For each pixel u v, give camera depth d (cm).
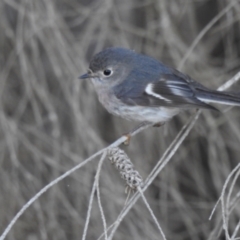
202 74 1253
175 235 1354
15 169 1251
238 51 1370
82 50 1231
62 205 1300
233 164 1375
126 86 957
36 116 1238
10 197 1259
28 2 1201
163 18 1230
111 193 1240
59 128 1290
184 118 1289
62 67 1224
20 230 1271
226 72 1309
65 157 1277
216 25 1353
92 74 984
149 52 1283
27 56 1259
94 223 1257
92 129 1227
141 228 1258
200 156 1375
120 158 764
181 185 1408
